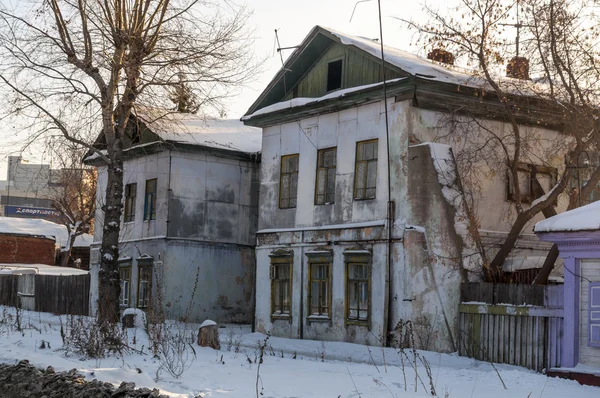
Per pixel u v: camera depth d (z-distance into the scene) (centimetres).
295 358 1833
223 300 3119
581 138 2141
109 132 2539
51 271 5175
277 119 2653
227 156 3164
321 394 1176
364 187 2320
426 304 2084
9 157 2550
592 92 2033
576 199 2083
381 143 2262
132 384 1161
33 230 6109
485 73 2100
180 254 3036
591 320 1446
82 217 5778
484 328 1923
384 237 2202
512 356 1823
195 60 2545
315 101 2452
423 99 2184
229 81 2614
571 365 1450
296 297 2516
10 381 1359
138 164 3256
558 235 1484
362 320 2256
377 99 2275
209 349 1848
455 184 2153
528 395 1170
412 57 2469
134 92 2539
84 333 1709
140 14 2530
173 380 1316
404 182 2166
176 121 2758
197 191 3100
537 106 2298
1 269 4888
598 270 1451
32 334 2150
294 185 2612
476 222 2158
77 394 1180
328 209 2430
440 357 1930
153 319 1900
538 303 1783
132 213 3300
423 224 2127
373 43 2544
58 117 2528
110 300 2467
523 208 2348
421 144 2158
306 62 2625
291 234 2562
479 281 2114
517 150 2128
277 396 1157
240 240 3191
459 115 2248
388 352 2041
